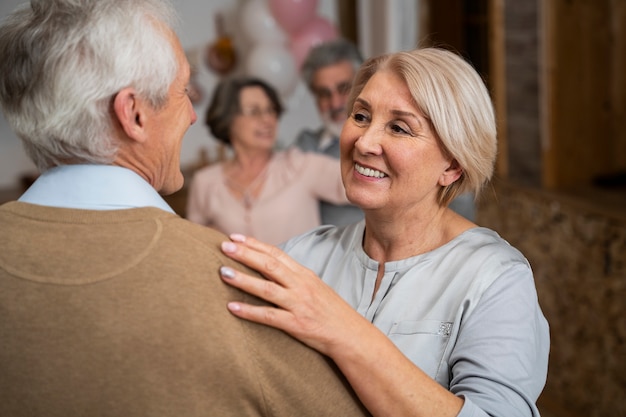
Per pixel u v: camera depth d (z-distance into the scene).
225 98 2.66
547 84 3.75
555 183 3.83
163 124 1.08
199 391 0.97
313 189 2.66
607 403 3.37
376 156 1.31
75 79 1.00
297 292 1.03
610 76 3.87
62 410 0.97
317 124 5.61
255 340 1.00
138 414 0.96
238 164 2.73
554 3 3.68
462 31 4.57
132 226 1.01
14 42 1.01
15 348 0.98
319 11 5.49
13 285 0.99
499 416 1.13
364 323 1.08
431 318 1.29
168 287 0.98
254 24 4.36
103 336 0.97
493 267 1.29
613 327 3.30
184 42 5.33
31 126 1.03
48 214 1.03
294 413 1.03
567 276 3.57
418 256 1.38
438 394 1.10
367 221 1.43
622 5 3.82
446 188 1.38
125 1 1.03
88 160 1.05
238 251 1.03
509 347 1.21
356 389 1.07
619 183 3.78
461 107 1.28
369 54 5.17
